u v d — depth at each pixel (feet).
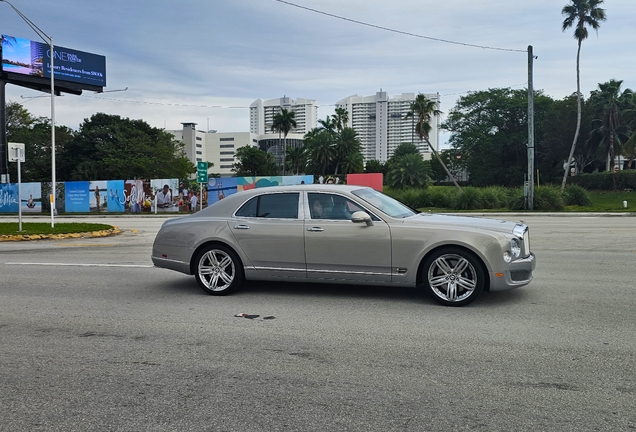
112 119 238.07
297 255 22.79
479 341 16.75
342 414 11.73
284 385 13.46
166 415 11.85
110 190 123.85
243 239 23.62
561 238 46.57
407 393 12.81
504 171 260.62
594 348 15.85
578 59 152.76
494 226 21.39
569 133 238.89
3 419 11.78
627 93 221.25
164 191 122.11
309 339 17.31
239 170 382.83
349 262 22.06
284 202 23.66
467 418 11.43
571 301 21.83
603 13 142.82
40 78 143.95
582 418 11.35
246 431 11.02
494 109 259.19
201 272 24.49
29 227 61.36
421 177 199.52
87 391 13.30
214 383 13.67
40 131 225.15
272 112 581.94
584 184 220.02
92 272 31.24
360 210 22.34
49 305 22.86
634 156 242.99
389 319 19.58
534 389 12.92
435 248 21.17
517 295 23.06
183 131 520.83
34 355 16.17
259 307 21.84
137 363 15.31
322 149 276.21
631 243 42.09
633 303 21.36
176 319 20.21
